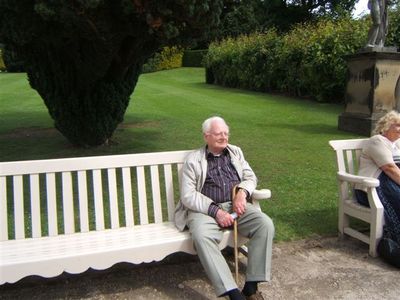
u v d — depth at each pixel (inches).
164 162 143.2
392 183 148.7
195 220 126.3
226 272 115.1
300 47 621.9
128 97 312.8
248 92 735.7
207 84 903.7
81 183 135.0
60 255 113.4
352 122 364.5
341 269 140.3
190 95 674.8
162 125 411.5
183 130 383.9
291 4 1581.0
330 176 239.3
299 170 251.6
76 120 299.1
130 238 126.1
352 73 369.4
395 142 160.6
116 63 287.7
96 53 243.9
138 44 257.6
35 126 419.8
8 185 226.1
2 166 127.6
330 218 181.9
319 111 502.9
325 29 582.9
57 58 273.6
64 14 173.2
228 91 750.5
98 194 135.9
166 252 122.4
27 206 195.9
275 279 134.7
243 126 403.2
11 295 126.0
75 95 289.9
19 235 128.6
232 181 137.4
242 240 130.3
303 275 136.9
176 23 193.9
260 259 120.6
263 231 123.3
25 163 129.5
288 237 163.8
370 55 341.4
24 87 793.6
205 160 136.9
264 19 1502.2
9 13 184.7
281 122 427.2
